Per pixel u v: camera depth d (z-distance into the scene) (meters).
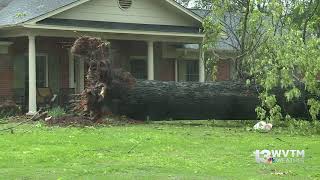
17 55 36.78
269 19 29.62
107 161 16.62
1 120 30.22
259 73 28.59
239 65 31.36
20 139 21.03
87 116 27.73
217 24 32.34
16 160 16.59
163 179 13.84
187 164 16.27
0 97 35.75
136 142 20.67
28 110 34.47
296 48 25.67
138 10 37.19
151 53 37.56
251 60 30.02
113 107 28.91
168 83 29.73
